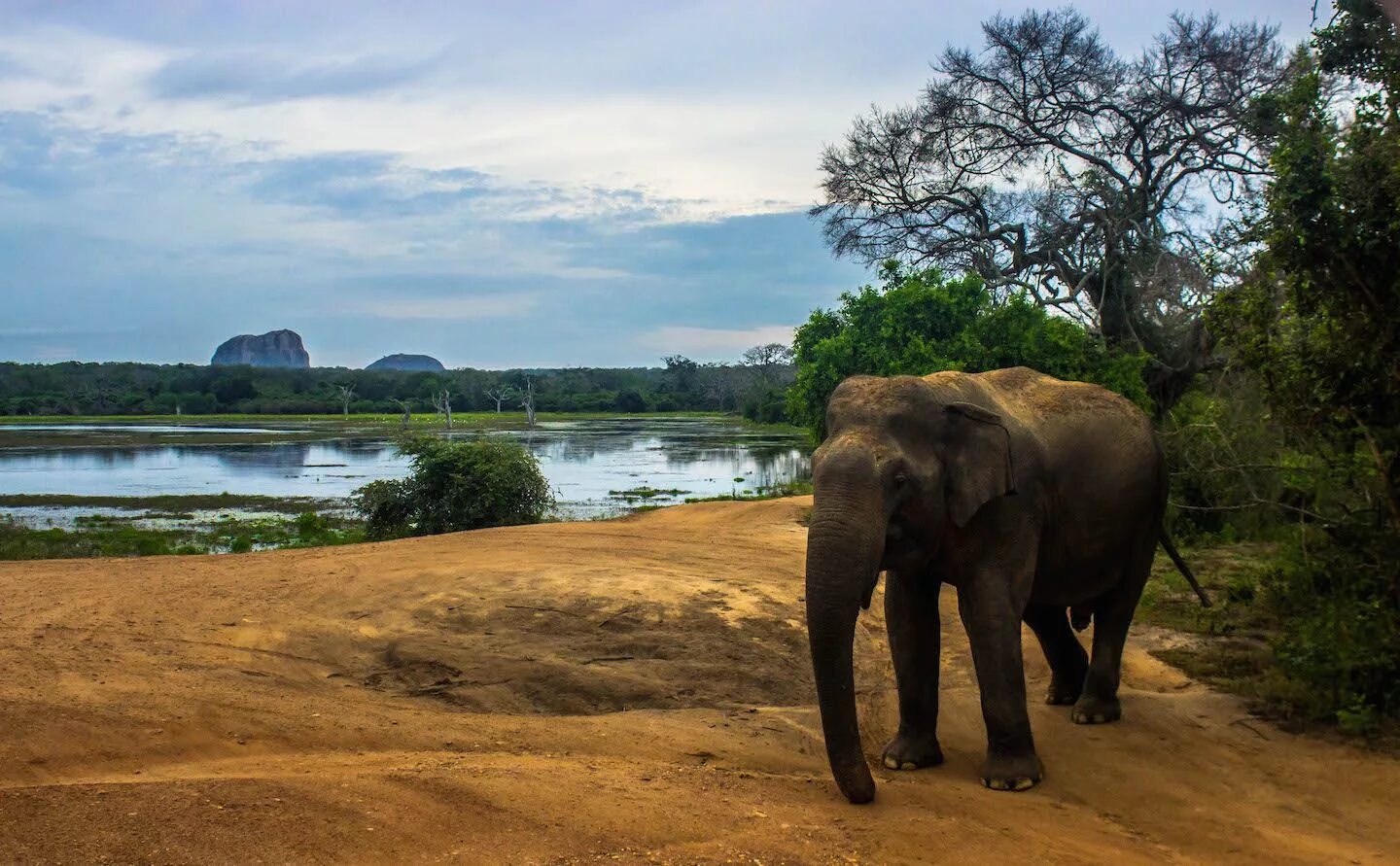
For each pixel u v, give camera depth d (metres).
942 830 4.88
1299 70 8.32
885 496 5.30
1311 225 7.28
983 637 5.84
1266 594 9.63
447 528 21.12
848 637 5.04
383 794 4.65
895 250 33.75
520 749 6.20
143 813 4.18
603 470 42.47
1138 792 5.73
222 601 9.93
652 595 9.83
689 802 5.03
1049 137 31.34
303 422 106.50
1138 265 25.89
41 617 9.08
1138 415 7.14
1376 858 4.89
